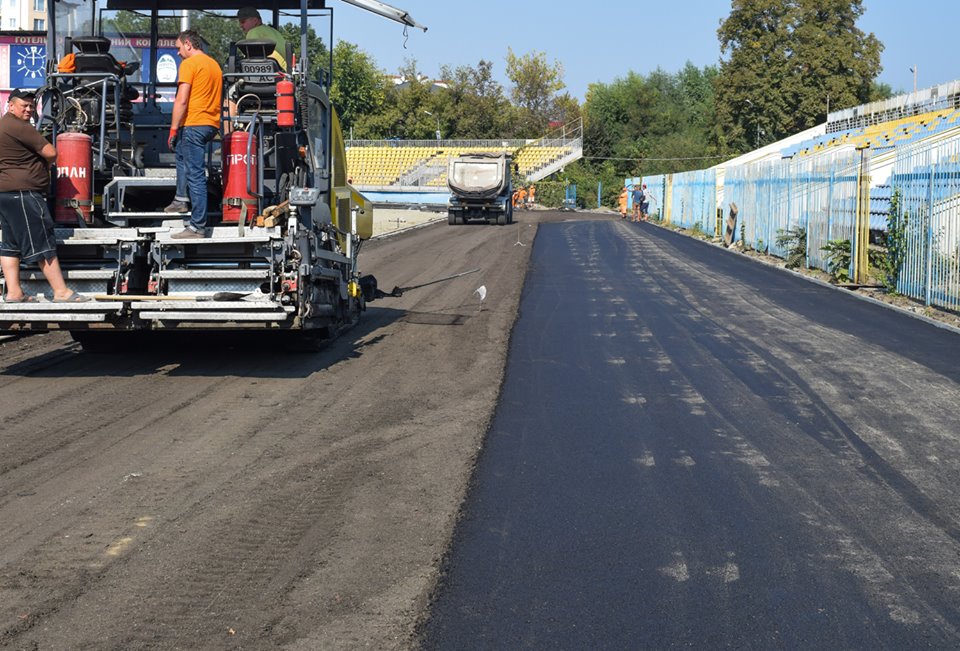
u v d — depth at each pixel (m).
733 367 11.13
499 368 11.01
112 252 9.86
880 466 7.48
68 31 11.18
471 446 7.87
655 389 10.00
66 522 6.00
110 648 4.44
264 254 9.81
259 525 6.02
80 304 9.43
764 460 7.61
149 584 5.13
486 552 5.69
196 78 9.80
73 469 7.06
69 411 8.74
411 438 8.08
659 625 4.82
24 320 9.44
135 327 9.57
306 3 11.57
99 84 10.41
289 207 9.91
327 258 11.00
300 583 5.19
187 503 6.38
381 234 36.19
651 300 17.08
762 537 6.00
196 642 4.51
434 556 5.61
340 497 6.58
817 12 76.81
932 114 39.75
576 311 15.66
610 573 5.43
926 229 17.16
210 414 8.72
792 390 9.99
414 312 15.51
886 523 6.28
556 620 4.84
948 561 5.68
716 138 85.38
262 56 10.77
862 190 20.09
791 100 76.44
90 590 5.05
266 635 4.60
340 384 10.06
